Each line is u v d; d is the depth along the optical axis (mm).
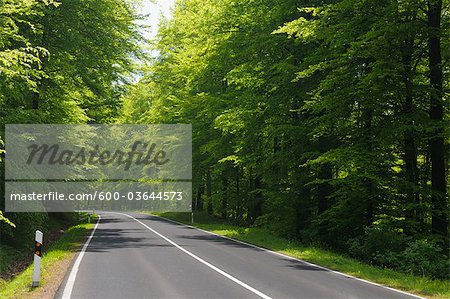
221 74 28484
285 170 22844
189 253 15047
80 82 23625
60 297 8211
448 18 16734
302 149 21000
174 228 27500
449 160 18312
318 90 17844
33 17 19359
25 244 17703
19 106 17234
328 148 20016
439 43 16312
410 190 16641
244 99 23312
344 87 17453
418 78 17719
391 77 15711
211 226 29188
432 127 15094
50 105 22094
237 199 32188
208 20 24297
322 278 10633
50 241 20859
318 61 19422
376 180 16016
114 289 8969
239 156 24969
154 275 10648
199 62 28281
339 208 18141
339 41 16625
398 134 16297
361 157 15891
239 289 9094
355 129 18125
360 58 17094
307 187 21953
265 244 18359
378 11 16109
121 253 14844
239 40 22953
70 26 21188
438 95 16234
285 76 20266
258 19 22562
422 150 19109
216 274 10906
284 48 21719
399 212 17797
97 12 22062
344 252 18906
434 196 16250
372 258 15312
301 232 21453
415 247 13430
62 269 11570
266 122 22312
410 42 16797
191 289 9039
